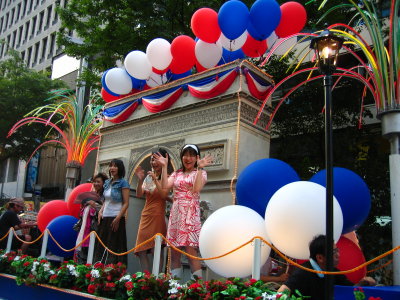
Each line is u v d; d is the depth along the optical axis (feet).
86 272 18.53
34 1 117.08
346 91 34.78
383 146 36.35
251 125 24.61
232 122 23.97
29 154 79.51
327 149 13.04
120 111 31.17
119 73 29.63
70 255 26.25
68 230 25.70
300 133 36.63
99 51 44.55
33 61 110.42
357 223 17.78
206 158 18.47
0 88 72.74
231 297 12.68
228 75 24.36
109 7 42.75
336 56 13.94
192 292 13.75
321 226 14.29
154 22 38.63
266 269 18.95
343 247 16.71
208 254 15.97
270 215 15.19
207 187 24.03
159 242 16.35
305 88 35.04
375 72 21.71
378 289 12.51
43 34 109.29
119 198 21.56
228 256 15.58
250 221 16.03
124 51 41.32
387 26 34.91
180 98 27.55
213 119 25.08
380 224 32.09
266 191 18.30
